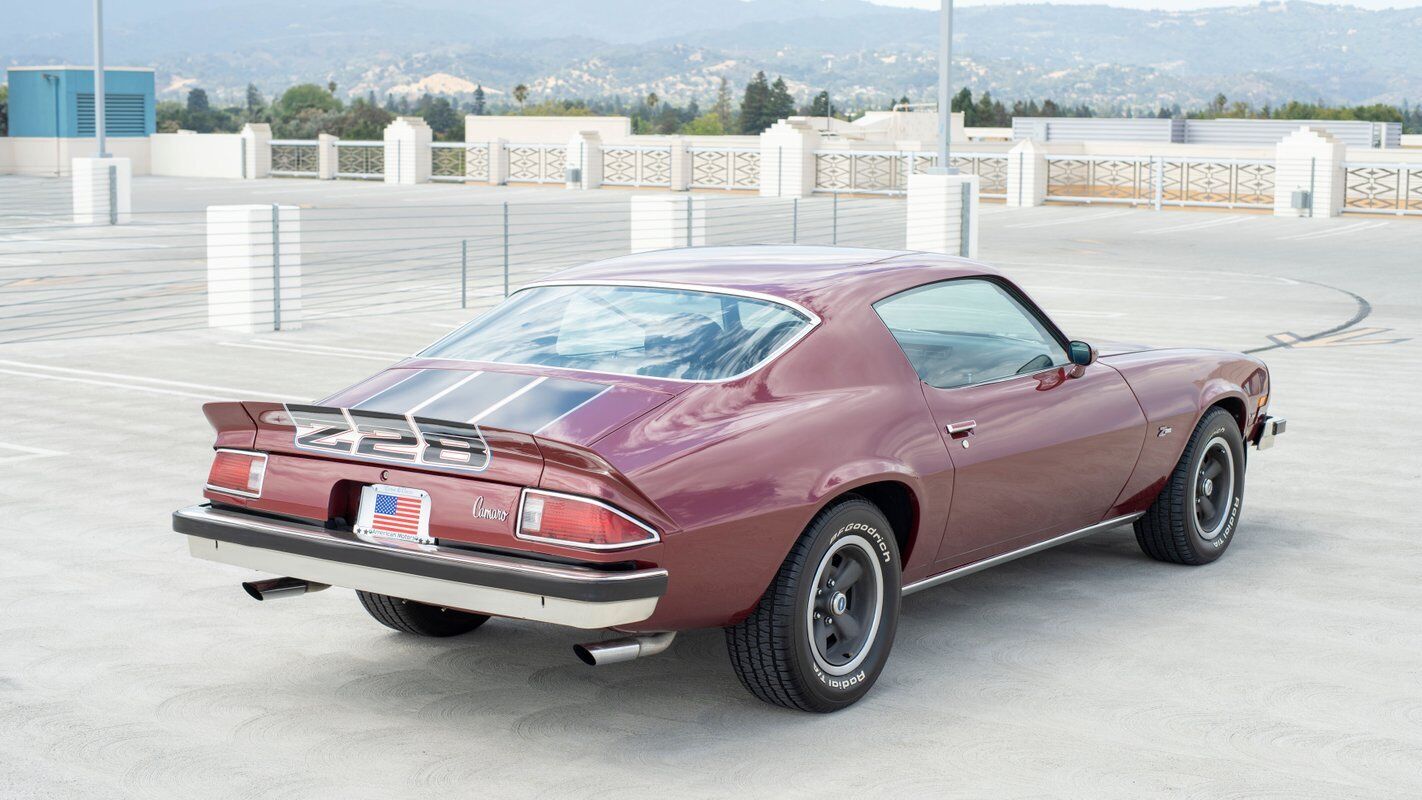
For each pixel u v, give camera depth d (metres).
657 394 4.20
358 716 4.38
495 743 4.16
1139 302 17.83
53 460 8.23
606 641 3.95
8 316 16.03
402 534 4.05
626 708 4.46
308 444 4.24
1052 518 5.31
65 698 4.53
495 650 5.05
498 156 50.06
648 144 48.38
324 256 24.48
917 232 20.31
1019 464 4.97
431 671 4.82
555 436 3.98
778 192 43.41
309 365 12.13
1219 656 4.94
